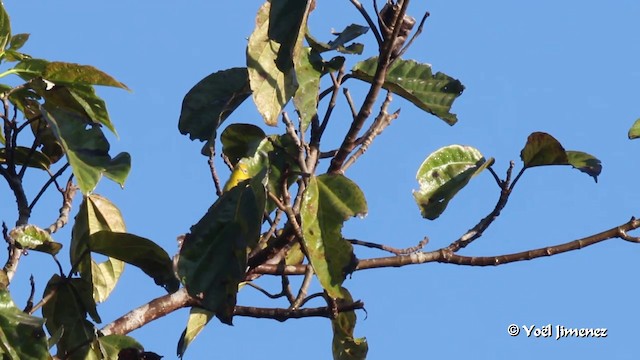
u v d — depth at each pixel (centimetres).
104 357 600
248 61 566
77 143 553
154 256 597
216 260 588
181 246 589
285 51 536
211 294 584
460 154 697
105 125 639
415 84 664
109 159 551
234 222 589
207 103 633
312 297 663
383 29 573
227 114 630
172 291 600
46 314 599
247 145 663
